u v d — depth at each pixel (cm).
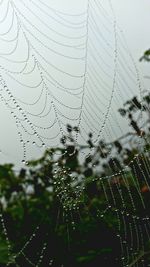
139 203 402
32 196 371
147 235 391
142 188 406
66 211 375
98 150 421
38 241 354
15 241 348
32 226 356
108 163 418
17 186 368
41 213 362
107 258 365
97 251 364
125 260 369
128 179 412
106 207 395
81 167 409
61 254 356
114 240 375
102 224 379
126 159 420
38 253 351
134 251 382
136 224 396
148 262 381
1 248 339
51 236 359
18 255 342
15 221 354
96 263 361
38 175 381
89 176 409
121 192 407
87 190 398
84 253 361
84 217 380
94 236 370
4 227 341
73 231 367
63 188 384
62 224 368
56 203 374
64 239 362
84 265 357
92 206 388
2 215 353
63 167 398
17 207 358
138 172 412
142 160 414
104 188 399
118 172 415
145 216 399
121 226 388
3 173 368
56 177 388
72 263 356
